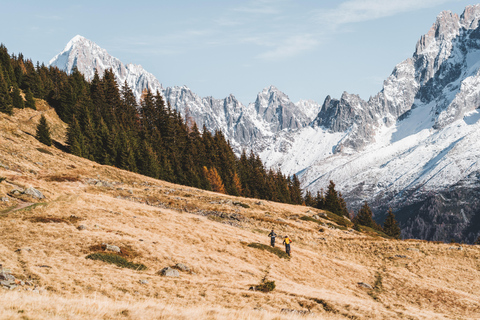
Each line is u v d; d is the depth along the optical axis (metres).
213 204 86.81
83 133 124.38
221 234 56.78
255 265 47.47
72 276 29.47
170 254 42.19
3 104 116.50
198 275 38.56
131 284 30.38
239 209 86.44
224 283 36.62
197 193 100.50
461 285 54.34
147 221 54.47
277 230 74.62
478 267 61.88
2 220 41.22
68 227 42.56
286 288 39.41
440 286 52.22
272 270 47.19
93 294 26.28
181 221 59.47
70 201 55.00
